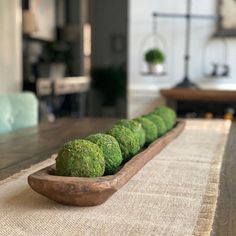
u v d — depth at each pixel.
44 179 0.77
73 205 0.81
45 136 1.82
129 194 0.90
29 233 0.69
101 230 0.70
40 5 5.68
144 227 0.72
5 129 2.13
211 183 1.02
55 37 6.42
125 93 7.49
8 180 1.03
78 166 0.80
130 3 3.85
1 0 4.25
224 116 3.32
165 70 3.85
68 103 7.00
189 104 3.57
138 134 1.13
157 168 1.17
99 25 7.57
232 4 3.66
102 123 2.33
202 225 0.73
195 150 1.49
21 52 4.86
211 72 3.77
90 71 7.55
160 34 3.83
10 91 4.50
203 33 3.77
